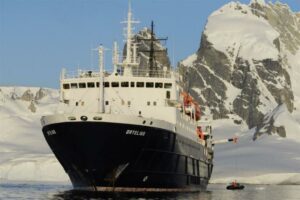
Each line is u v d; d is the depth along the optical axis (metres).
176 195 121.12
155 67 146.12
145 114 122.12
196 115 150.75
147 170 114.88
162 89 123.69
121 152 109.88
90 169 111.00
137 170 113.25
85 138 108.44
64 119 108.94
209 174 165.50
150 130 111.31
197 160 143.25
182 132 127.00
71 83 126.12
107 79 123.69
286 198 151.12
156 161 115.69
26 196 120.88
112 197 110.00
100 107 118.56
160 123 113.38
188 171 133.00
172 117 121.69
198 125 154.50
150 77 123.81
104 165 110.50
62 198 110.12
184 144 128.38
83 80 125.00
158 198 109.94
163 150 116.12
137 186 115.44
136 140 110.19
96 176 111.94
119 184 113.56
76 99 125.19
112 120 107.31
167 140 116.38
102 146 108.62
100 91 119.19
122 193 114.62
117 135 108.25
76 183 120.75
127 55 131.25
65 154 113.38
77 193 119.75
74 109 124.50
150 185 117.38
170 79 124.31
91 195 114.00
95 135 107.88
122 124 107.88
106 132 107.62
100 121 107.12
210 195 138.62
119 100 123.06
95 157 109.56
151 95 123.31
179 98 129.62
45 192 136.50
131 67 131.12
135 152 111.06
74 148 110.19
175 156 121.25
